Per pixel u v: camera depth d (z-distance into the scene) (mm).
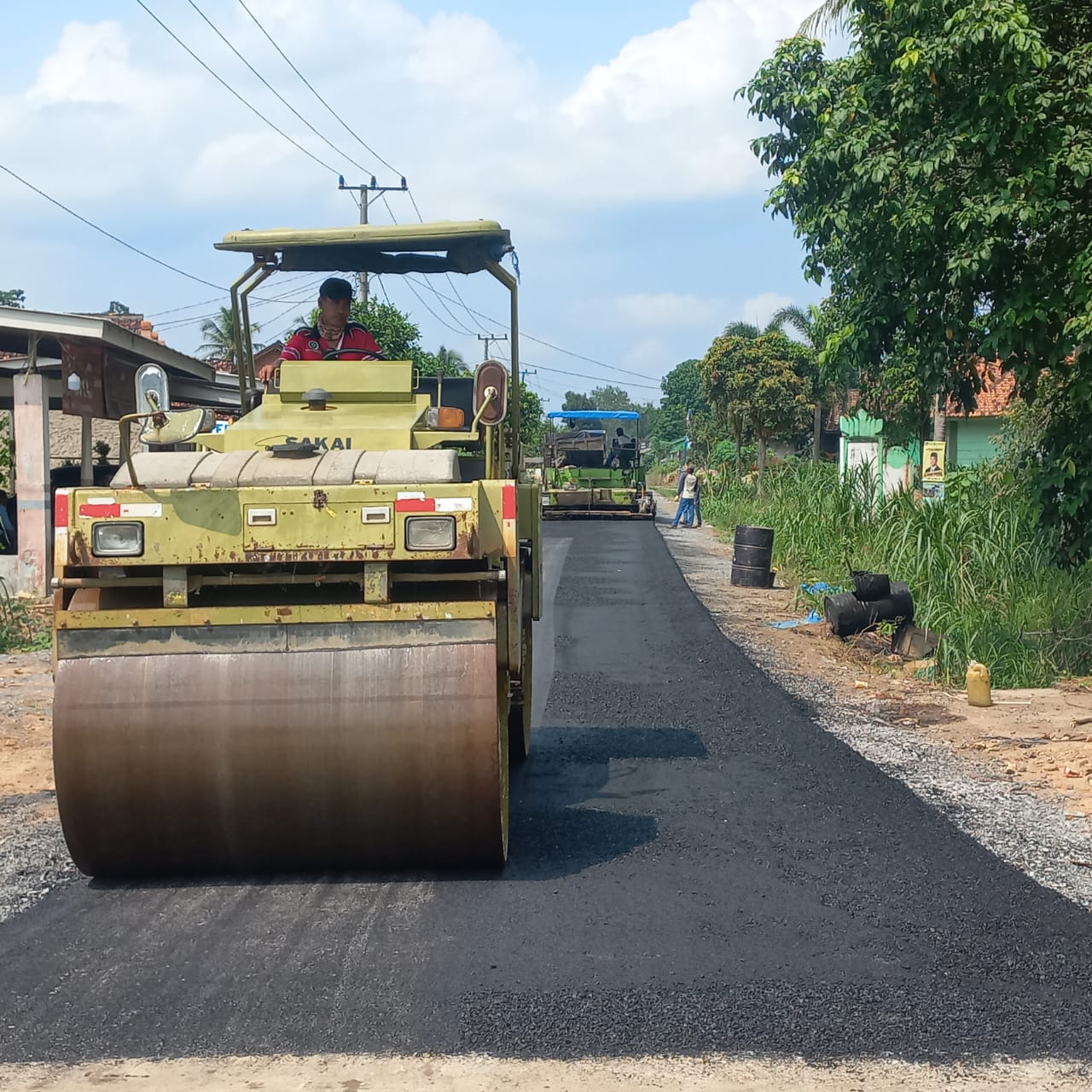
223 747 5277
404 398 6766
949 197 10523
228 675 5344
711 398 47125
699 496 33375
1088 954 4742
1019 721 9711
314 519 5320
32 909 5258
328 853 5504
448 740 5289
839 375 12172
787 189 11297
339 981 4434
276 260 7738
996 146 10070
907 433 18953
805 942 4832
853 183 10711
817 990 4367
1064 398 12227
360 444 6398
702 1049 3916
